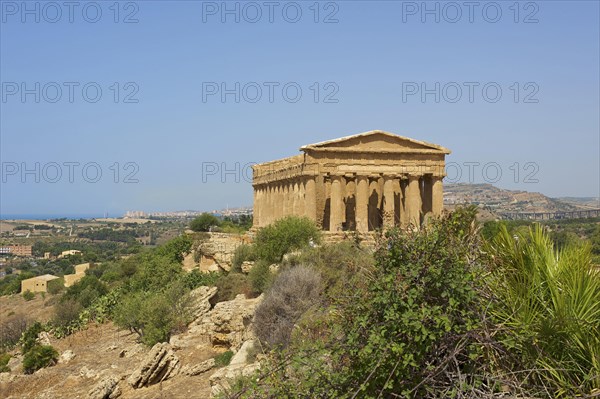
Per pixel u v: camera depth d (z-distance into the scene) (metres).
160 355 39.41
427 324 12.40
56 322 80.19
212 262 78.00
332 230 62.78
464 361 12.65
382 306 12.82
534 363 12.16
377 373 12.38
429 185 68.38
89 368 48.34
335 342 13.43
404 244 13.30
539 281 13.34
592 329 12.60
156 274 78.31
